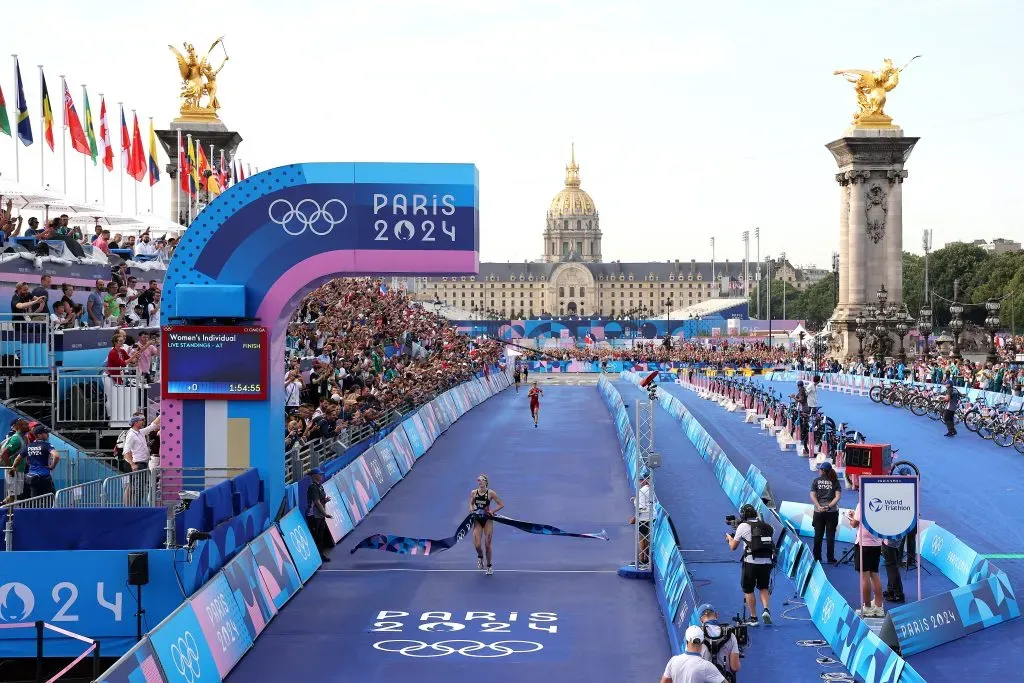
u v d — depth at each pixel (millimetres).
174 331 24047
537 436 51500
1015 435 41125
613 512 30781
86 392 27703
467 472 38938
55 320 28203
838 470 36531
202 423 24172
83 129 47719
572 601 21234
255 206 24203
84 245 37344
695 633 13383
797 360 116625
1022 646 18250
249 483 22734
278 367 24953
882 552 21594
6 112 37594
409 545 24219
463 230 24281
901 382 68250
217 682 16203
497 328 168625
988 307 63656
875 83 107938
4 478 20484
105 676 12812
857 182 107812
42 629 16312
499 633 19125
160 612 17469
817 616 19109
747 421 57562
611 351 139500
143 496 22453
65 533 17938
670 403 62812
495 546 26359
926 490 32719
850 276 109000
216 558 18969
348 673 17016
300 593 21781
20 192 38469
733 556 25047
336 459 29766
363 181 24234
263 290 24250
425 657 17797
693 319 170250
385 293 90688
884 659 15367
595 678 16812
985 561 20516
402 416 42469
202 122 87000
